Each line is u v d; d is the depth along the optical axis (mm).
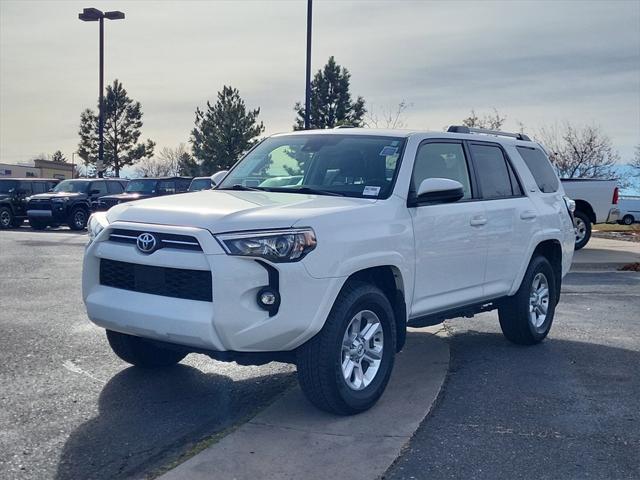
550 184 7984
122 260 4855
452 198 5594
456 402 5395
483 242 6371
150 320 4668
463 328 8219
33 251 15664
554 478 4086
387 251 5180
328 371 4750
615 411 5234
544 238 7301
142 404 5285
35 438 4574
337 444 4480
